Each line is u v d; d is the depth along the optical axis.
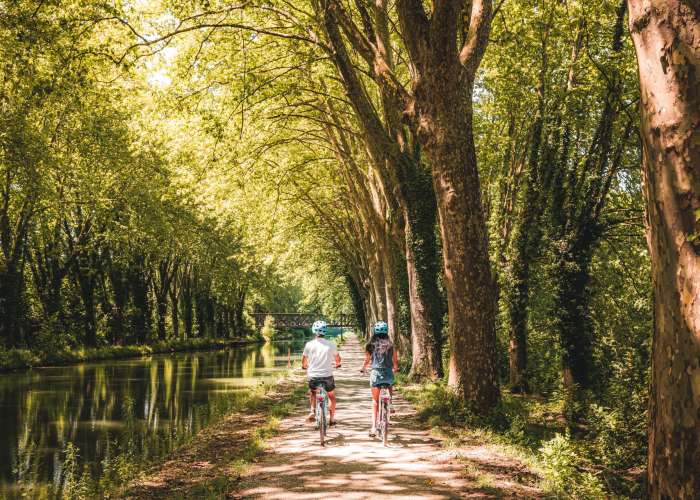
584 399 14.41
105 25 14.56
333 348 10.09
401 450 9.01
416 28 11.20
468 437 9.98
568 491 7.26
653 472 3.29
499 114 18.67
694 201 3.05
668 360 3.17
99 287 42.09
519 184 19.14
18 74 14.02
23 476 9.36
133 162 31.91
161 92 17.00
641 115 3.41
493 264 18.92
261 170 22.41
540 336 19.17
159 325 49.72
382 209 24.53
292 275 56.25
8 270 30.69
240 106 17.48
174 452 10.16
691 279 3.04
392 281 24.47
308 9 18.00
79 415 15.38
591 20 15.83
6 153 23.16
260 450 9.09
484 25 11.34
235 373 28.19
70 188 30.41
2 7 13.44
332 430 10.95
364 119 16.55
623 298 18.45
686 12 3.12
